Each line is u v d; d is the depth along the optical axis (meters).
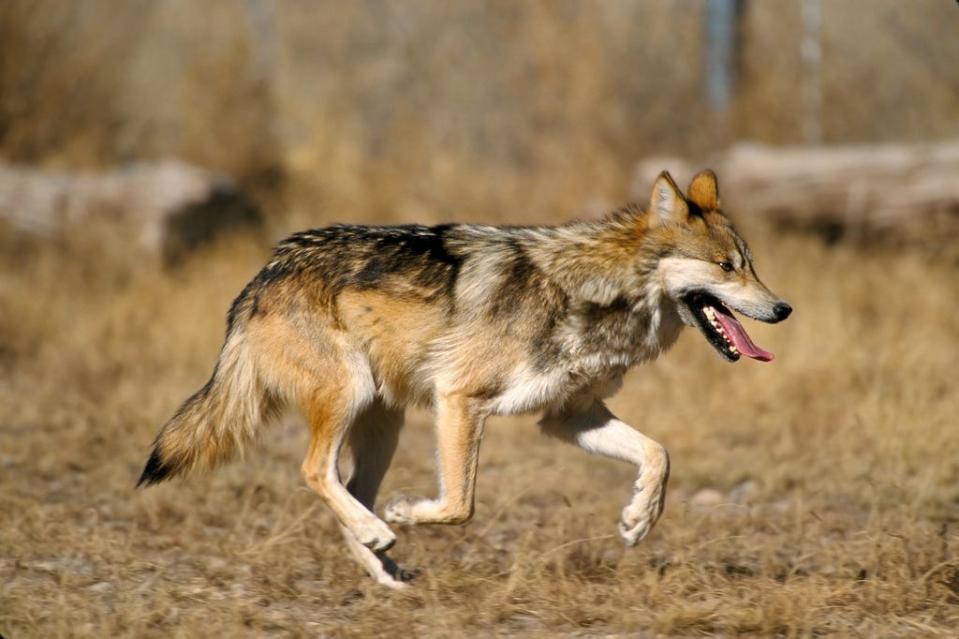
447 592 17.95
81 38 48.69
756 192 41.91
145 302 37.59
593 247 19.39
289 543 20.02
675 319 19.95
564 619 16.91
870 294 36.28
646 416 29.09
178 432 19.33
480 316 19.03
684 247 19.27
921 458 24.69
